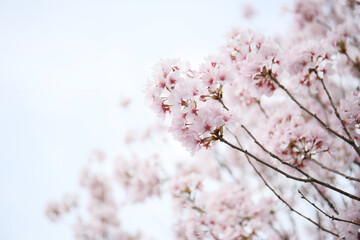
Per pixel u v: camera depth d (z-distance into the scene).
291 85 2.60
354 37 3.13
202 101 2.00
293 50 2.44
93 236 7.82
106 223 8.09
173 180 3.96
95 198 8.65
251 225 3.48
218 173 5.52
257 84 2.44
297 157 2.51
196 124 1.91
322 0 5.11
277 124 2.87
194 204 3.86
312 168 2.78
